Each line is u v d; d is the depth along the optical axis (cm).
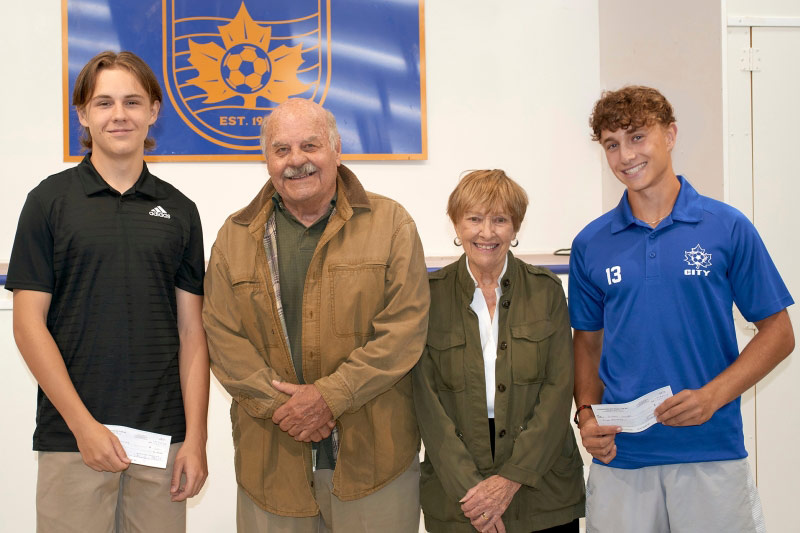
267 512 180
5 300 273
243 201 319
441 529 183
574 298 196
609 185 329
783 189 254
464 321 184
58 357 171
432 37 328
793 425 257
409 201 329
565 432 180
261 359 179
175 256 186
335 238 184
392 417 182
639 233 180
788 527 258
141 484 181
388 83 323
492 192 177
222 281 184
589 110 338
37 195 177
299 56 318
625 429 171
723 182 251
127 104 179
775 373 256
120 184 183
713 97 256
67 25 306
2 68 304
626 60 314
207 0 313
